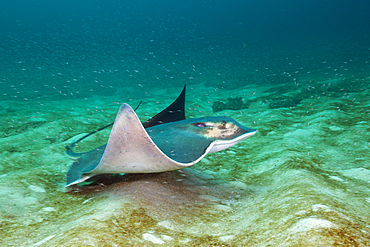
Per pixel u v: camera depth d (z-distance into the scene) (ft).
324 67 47.91
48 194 7.82
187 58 101.24
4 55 109.70
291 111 20.42
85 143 13.98
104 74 62.44
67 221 5.88
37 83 46.50
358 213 5.29
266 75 45.06
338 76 36.37
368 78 30.32
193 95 34.60
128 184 7.82
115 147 6.15
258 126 16.74
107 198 6.98
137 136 5.86
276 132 15.23
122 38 252.01
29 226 5.76
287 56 76.28
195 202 7.20
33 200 7.22
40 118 19.76
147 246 4.69
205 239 5.09
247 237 4.97
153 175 8.58
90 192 7.95
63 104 29.19
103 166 6.75
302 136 13.80
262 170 9.91
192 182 8.84
